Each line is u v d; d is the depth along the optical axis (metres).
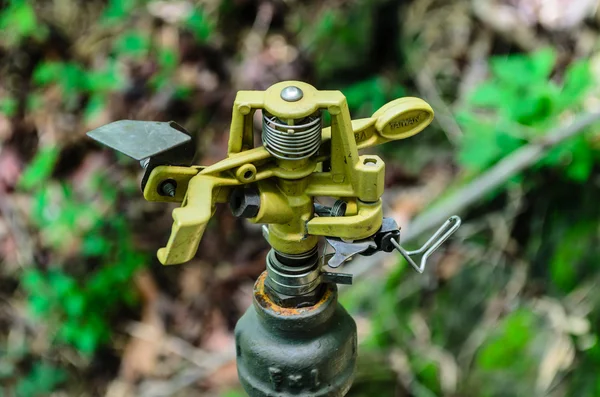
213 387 0.76
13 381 0.81
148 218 0.83
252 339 0.41
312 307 0.40
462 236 0.75
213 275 0.82
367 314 0.75
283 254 0.39
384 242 0.38
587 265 0.69
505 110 0.70
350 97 0.86
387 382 0.70
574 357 0.67
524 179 0.72
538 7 0.85
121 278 0.80
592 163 0.68
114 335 0.82
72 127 0.86
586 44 0.81
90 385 0.80
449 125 0.83
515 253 0.73
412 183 0.82
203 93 0.87
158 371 0.79
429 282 0.74
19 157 0.87
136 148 0.35
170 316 0.82
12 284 0.85
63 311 0.80
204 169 0.36
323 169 0.39
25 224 0.83
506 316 0.71
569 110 0.70
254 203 0.37
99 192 0.83
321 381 0.41
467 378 0.70
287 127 0.35
